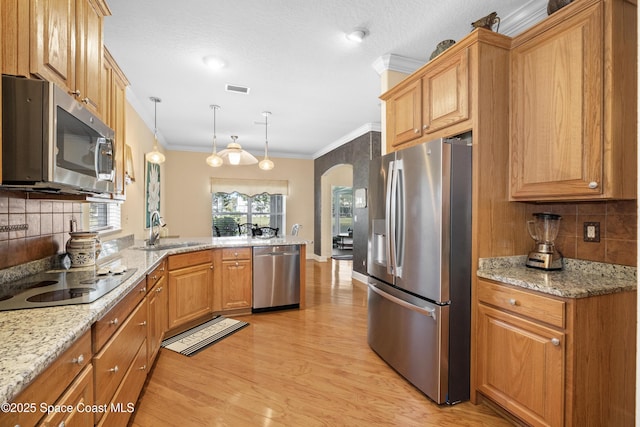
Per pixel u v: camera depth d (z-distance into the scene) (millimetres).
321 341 2871
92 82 1688
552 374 1521
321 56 2926
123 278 1728
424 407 1928
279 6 2227
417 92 2381
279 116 4750
